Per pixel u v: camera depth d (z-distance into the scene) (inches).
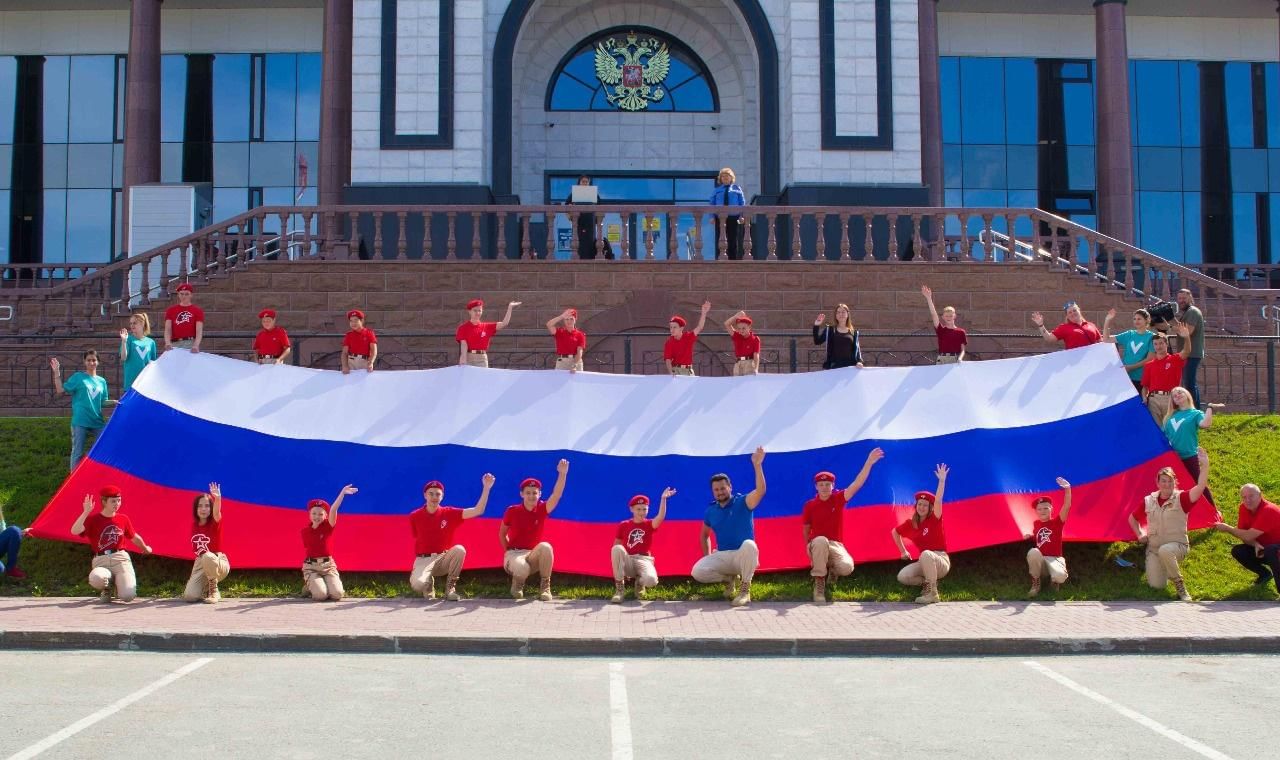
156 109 1135.6
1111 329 845.2
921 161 1143.0
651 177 1189.1
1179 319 677.9
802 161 1063.0
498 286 839.1
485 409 594.6
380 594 519.5
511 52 1080.8
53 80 1334.9
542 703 338.6
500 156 1071.6
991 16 1347.2
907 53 1078.4
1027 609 491.2
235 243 1219.9
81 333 778.8
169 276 866.1
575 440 584.1
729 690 357.1
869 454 563.8
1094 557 559.8
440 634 422.3
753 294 840.9
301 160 1231.5
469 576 542.0
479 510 516.4
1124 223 1159.0
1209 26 1362.0
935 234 1019.9
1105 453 579.8
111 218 1321.4
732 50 1175.0
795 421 592.4
